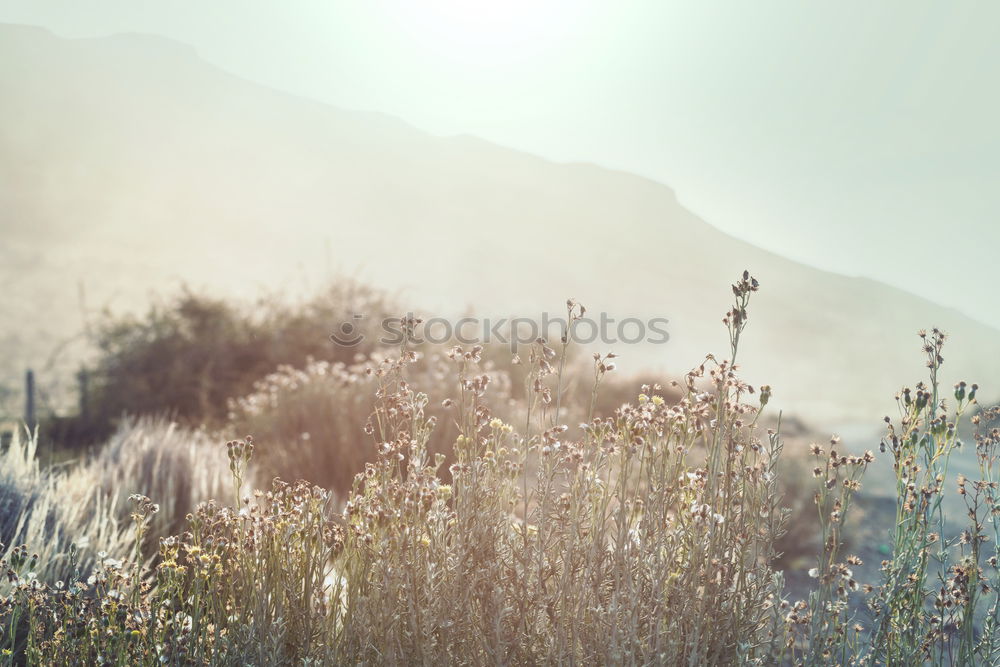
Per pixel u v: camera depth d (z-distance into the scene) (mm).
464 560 2264
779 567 5215
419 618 2240
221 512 2598
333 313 10961
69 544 3311
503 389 7395
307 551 2375
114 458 5320
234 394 9953
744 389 2367
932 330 2531
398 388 2656
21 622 2676
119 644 2340
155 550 3818
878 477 8875
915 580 2547
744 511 2496
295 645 2352
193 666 2352
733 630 2305
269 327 10672
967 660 2488
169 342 10242
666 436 2396
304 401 6758
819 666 2416
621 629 2197
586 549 2346
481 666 2270
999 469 2697
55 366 11945
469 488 2328
